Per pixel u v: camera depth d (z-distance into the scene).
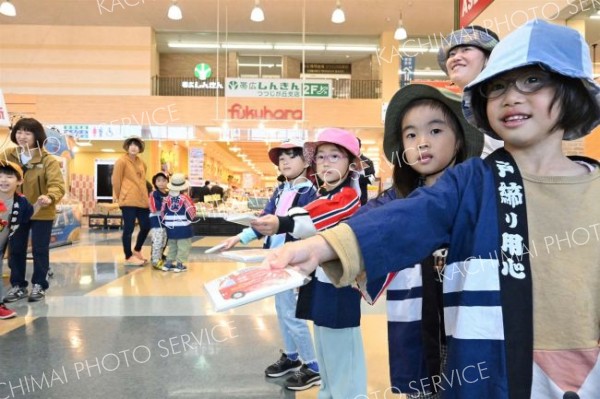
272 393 1.85
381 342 2.47
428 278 0.89
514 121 0.61
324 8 10.71
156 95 12.00
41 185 3.40
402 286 0.94
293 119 10.95
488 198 0.61
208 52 13.47
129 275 4.50
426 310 0.88
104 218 10.50
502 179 0.62
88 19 11.32
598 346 0.56
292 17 11.20
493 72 0.60
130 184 5.11
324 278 1.45
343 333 1.45
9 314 2.91
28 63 11.56
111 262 5.33
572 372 0.56
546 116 0.60
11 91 11.53
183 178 4.89
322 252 0.54
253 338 2.54
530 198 0.60
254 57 13.75
